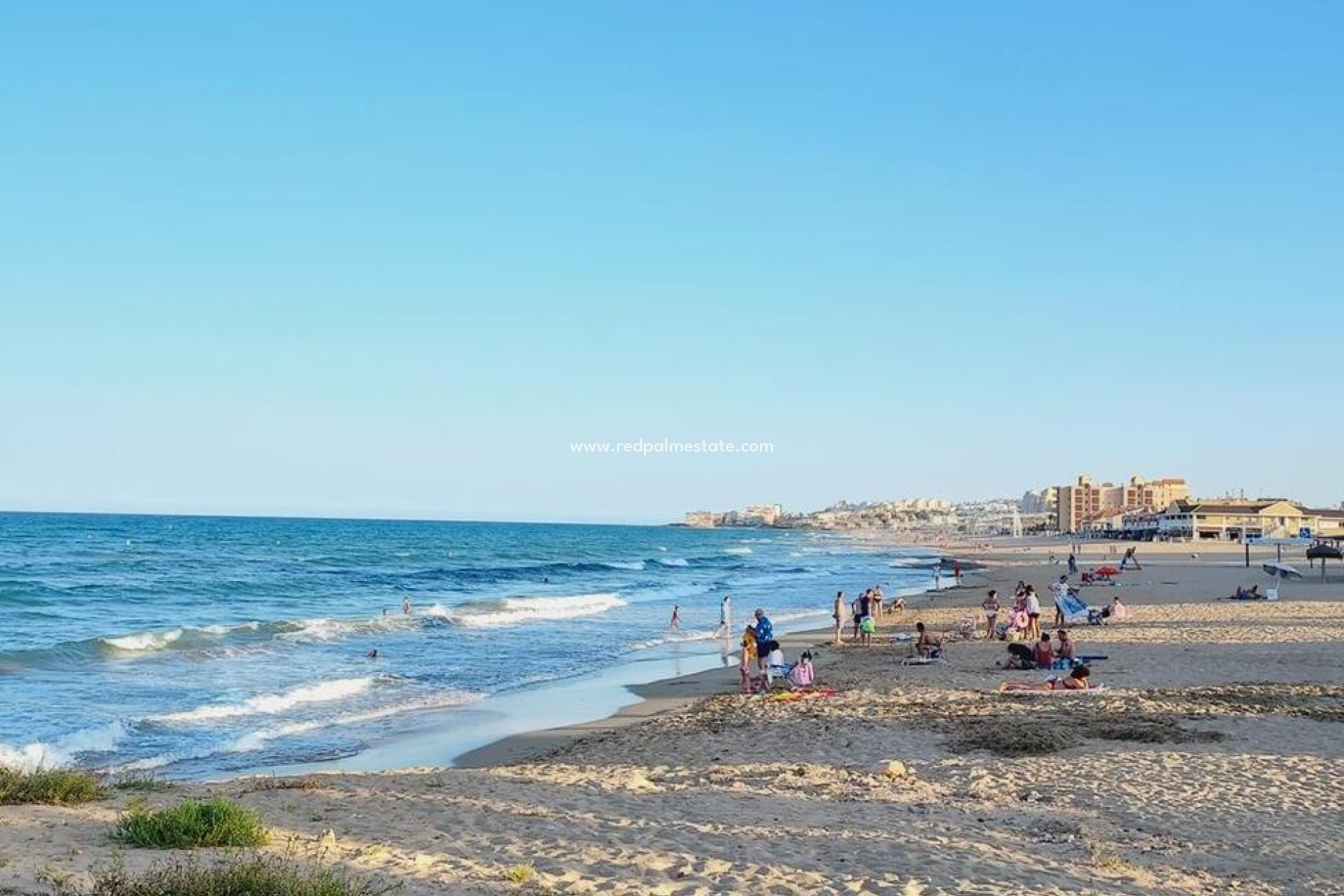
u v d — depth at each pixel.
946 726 17.48
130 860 9.05
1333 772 13.70
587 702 23.94
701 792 13.12
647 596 61.03
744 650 24.00
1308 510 164.38
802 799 12.59
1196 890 9.11
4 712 21.61
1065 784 13.20
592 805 12.27
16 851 9.19
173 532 142.88
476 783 13.80
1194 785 13.08
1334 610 39.66
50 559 79.50
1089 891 8.94
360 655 32.19
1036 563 98.88
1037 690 21.03
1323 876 9.53
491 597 59.41
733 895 8.65
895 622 41.81
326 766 17.52
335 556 94.88
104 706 22.62
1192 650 27.33
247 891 7.71
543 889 8.60
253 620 44.53
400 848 9.99
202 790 13.23
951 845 10.38
